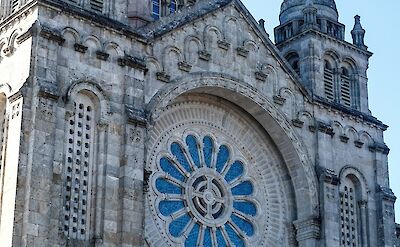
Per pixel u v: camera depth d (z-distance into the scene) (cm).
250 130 5878
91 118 4862
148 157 5297
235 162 5750
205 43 5594
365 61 6662
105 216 4675
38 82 4606
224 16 5778
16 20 4919
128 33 5147
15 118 4569
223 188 5606
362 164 6206
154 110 5153
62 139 4644
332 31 6594
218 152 5681
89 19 4978
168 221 5275
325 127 6028
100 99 4888
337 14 6725
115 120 4909
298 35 6412
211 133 5691
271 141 5916
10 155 4519
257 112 5794
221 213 5550
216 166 5638
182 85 5366
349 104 6462
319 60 6325
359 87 6531
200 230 5403
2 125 4822
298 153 5834
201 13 5631
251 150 5847
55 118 4609
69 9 4900
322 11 6588
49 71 4691
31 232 4328
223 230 5500
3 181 4544
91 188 4734
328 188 5856
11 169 4475
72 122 4775
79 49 4881
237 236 5569
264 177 5834
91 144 4816
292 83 6006
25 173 4441
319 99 6100
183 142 5519
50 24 4806
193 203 5428
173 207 5344
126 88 5016
